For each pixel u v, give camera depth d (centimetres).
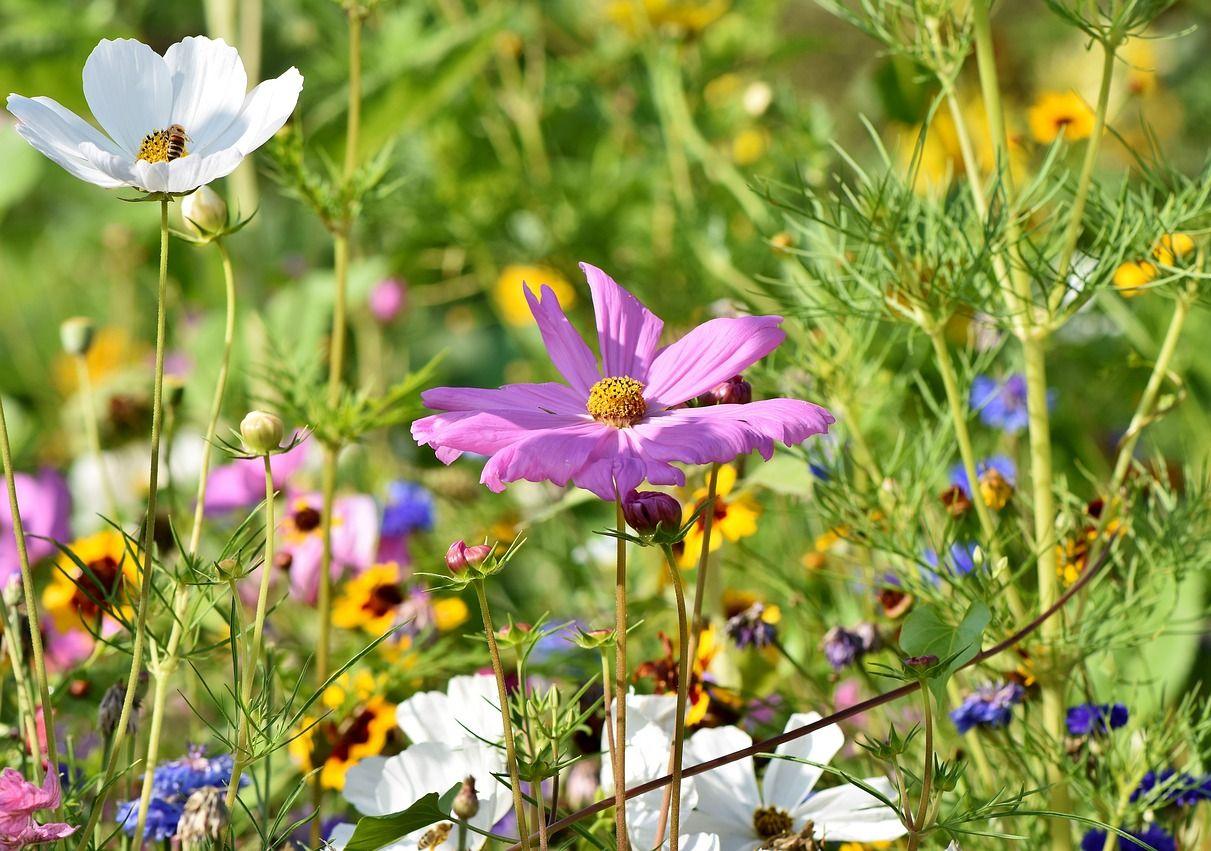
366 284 199
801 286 124
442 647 124
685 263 188
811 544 147
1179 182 126
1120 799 118
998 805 110
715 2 214
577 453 105
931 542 124
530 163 223
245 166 195
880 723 125
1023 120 183
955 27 122
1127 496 124
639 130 216
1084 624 120
